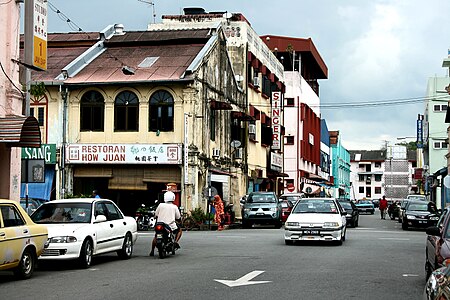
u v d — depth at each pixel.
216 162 38.28
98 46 38.44
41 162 19.36
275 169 55.31
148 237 26.69
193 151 33.97
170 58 36.59
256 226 38.81
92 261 17.08
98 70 35.75
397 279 13.53
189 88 34.03
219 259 17.25
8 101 19.44
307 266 15.58
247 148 45.66
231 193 42.31
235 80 42.66
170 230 17.84
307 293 11.41
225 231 31.28
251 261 16.70
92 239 15.59
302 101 67.56
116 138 34.56
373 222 47.75
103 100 34.75
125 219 17.98
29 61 19.38
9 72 19.44
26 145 18.30
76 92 34.81
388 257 18.14
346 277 13.63
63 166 34.38
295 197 44.66
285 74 65.00
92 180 35.16
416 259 17.72
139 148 33.94
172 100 34.28
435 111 67.81
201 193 35.56
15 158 19.94
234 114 41.56
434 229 11.81
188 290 11.71
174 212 18.22
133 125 34.59
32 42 19.34
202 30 39.38
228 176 40.78
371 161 139.62
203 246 21.48
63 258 14.74
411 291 11.89
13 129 16.94
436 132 67.38
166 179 34.22
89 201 16.62
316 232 21.59
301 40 68.12
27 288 12.12
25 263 13.41
